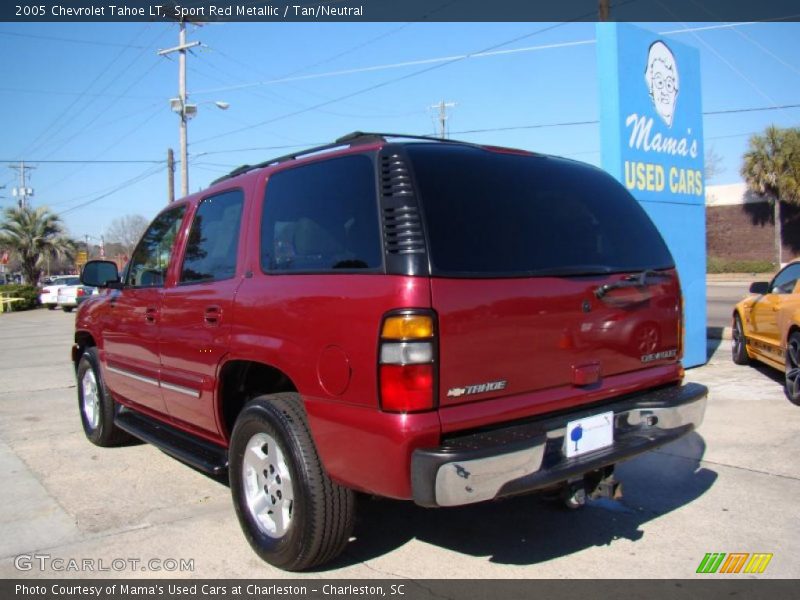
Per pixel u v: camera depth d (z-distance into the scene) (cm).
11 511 449
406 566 360
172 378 451
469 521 419
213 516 436
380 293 291
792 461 516
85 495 479
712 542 383
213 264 422
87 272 537
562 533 399
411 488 284
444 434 289
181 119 2891
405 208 300
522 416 313
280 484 352
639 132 873
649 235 403
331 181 341
